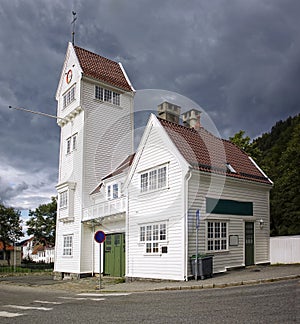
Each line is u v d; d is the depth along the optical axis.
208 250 15.84
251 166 19.89
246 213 17.92
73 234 23.59
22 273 32.12
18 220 50.97
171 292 11.45
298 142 33.47
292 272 13.91
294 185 30.39
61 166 26.27
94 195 22.77
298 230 29.39
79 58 25.14
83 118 23.84
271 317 6.53
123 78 26.25
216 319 6.59
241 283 11.95
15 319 7.68
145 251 16.83
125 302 9.56
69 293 13.39
